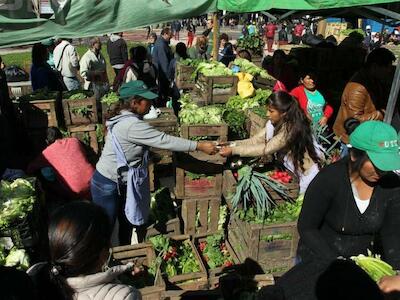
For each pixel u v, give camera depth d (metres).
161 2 3.58
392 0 3.32
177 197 4.33
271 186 3.86
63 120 6.66
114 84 7.68
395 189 2.25
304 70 7.32
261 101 6.00
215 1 3.89
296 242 3.66
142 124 3.65
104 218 1.79
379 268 1.99
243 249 3.81
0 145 5.83
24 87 8.84
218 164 4.25
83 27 3.31
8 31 3.06
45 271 1.76
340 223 2.34
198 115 4.41
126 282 3.47
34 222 3.57
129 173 3.77
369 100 4.39
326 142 5.04
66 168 4.97
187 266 3.77
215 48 8.03
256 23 27.98
